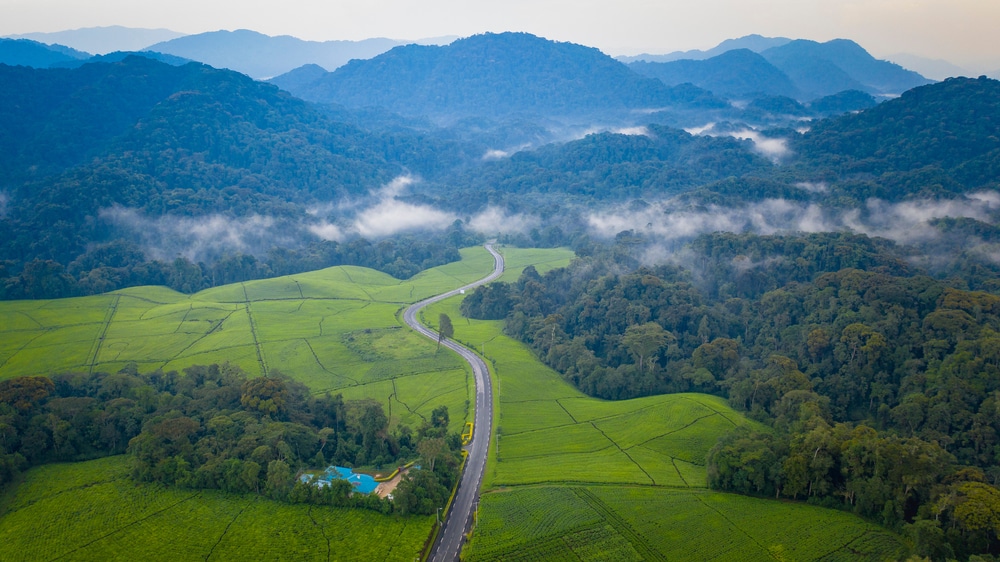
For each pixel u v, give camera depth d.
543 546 128.88
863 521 136.38
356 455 163.88
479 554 126.94
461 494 151.75
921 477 133.25
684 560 125.44
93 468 155.12
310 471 155.12
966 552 121.50
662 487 152.88
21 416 163.00
